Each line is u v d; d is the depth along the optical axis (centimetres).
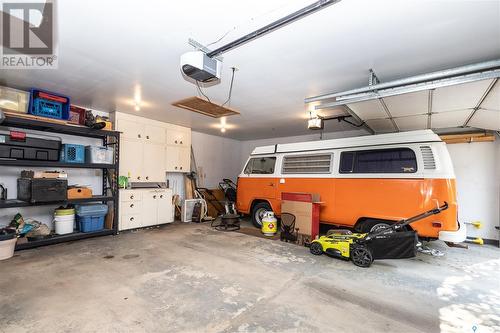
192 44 252
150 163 583
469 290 267
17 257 349
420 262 356
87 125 444
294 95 412
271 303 233
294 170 495
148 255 365
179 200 682
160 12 205
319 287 268
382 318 211
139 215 535
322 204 438
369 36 235
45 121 392
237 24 222
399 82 289
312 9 183
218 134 805
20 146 377
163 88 390
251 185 570
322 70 314
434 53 265
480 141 496
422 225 338
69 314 208
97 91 407
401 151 367
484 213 491
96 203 482
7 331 185
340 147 435
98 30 233
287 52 268
